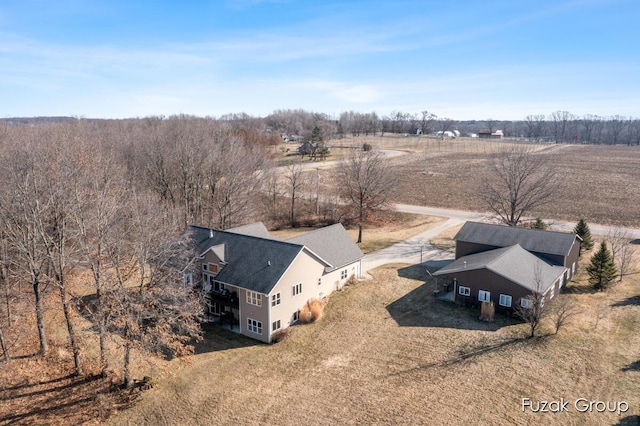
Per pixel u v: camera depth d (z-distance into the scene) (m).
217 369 31.20
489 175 102.81
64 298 29.64
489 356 31.16
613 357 30.34
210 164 61.47
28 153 37.03
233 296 37.03
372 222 70.19
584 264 48.50
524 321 35.91
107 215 33.25
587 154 145.62
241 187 62.06
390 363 31.09
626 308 37.59
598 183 92.50
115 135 79.31
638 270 46.62
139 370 31.03
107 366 29.88
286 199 79.62
